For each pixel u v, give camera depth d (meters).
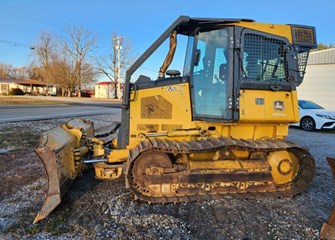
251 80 4.07
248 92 4.07
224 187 4.06
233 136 4.30
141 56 4.02
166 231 3.12
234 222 3.37
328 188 4.61
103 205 3.74
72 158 4.08
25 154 6.30
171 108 4.16
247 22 4.07
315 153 7.20
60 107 21.53
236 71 4.02
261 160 4.24
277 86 4.14
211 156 4.16
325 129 12.10
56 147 3.56
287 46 4.20
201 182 3.96
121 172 4.11
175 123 4.17
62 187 3.64
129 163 3.64
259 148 3.98
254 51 4.11
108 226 3.20
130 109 4.14
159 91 4.16
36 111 16.88
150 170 3.85
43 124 10.84
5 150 6.65
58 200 3.46
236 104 4.01
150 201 3.73
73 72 52.44
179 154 4.06
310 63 17.81
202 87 4.15
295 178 4.34
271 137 4.41
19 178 4.73
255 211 3.67
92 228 3.14
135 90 4.12
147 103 4.15
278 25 4.20
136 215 3.47
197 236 3.05
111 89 65.00
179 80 4.17
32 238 2.93
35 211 3.54
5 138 8.00
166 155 3.88
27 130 9.34
